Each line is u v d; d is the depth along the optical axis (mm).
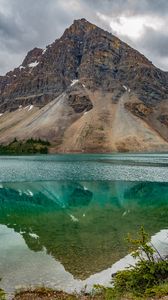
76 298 14242
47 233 26156
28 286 15898
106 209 37500
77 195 49000
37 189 55031
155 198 46312
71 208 37938
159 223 29781
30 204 40844
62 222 30422
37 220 31453
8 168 99938
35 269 18156
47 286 15891
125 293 13703
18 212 35469
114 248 21828
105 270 17984
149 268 14969
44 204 40969
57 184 62156
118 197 47094
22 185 60000
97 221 30891
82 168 100000
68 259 19719
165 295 12391
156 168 98500
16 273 17578
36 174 80438
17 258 19969
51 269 18125
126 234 25594
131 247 21984
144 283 14398
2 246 22469
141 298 12383
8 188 55625
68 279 16812
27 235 25531
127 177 74375
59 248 21922
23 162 136750
